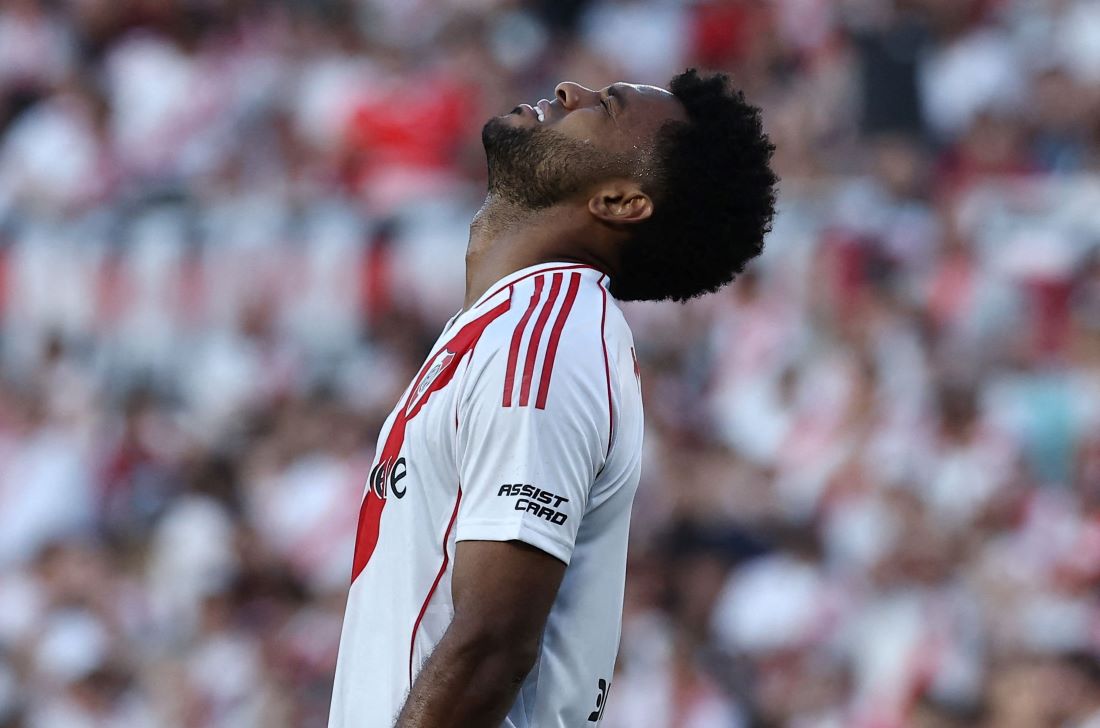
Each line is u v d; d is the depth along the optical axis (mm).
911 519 26375
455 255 32375
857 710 24953
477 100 37438
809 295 30391
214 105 39781
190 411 33281
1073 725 23234
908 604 25594
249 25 41844
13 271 35031
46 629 30000
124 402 33500
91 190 38812
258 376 33000
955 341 29031
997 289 29344
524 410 8461
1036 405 27594
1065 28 35625
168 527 31172
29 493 32656
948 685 24375
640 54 38312
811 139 33594
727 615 26562
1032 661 23812
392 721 8703
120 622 30125
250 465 31672
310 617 28906
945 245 30078
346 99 37625
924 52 34156
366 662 8898
